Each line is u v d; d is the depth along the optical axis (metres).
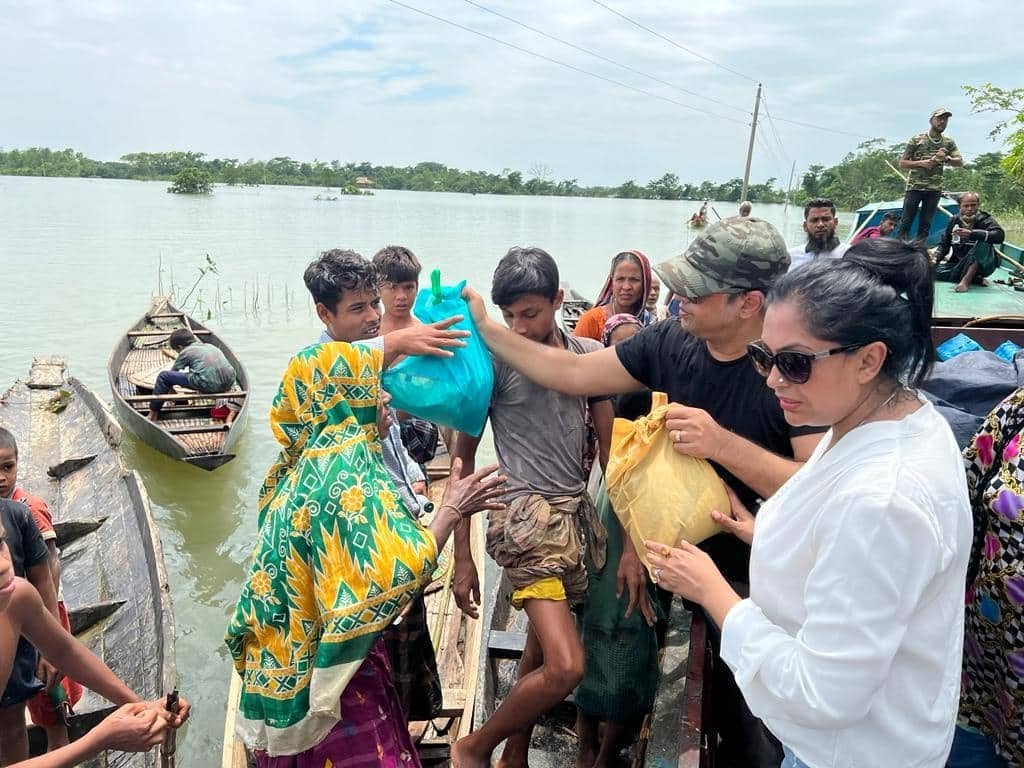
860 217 11.03
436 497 5.96
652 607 2.65
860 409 1.37
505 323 2.49
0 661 2.13
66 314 15.56
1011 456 1.71
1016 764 1.79
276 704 1.87
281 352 13.33
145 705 2.20
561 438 2.38
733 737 2.60
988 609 1.75
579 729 2.95
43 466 7.21
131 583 4.93
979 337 4.78
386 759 2.02
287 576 1.87
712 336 2.16
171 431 8.25
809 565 1.37
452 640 4.21
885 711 1.32
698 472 2.09
